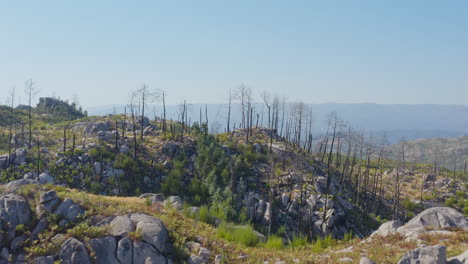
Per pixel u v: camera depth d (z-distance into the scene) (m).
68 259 18.23
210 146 75.69
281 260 21.03
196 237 22.59
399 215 83.50
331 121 84.81
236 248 22.64
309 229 57.25
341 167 108.38
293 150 92.00
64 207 21.55
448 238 20.91
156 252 19.55
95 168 66.69
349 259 19.42
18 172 62.44
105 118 109.06
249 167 75.50
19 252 18.52
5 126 100.44
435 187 107.06
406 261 15.20
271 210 55.81
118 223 20.84
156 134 91.88
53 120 138.12
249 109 97.88
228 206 54.62
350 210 66.44
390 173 120.62
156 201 32.03
